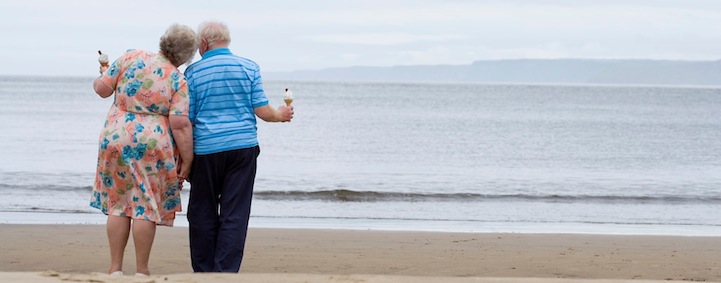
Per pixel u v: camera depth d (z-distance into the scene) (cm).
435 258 1154
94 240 1252
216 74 806
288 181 2609
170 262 1052
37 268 1002
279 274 649
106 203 769
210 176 812
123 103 762
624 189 2538
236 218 816
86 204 1873
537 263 1123
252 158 827
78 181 2383
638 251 1265
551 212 1939
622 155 3988
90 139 4231
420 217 1802
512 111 9831
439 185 2562
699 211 2014
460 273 1029
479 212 1912
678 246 1329
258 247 1226
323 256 1152
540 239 1380
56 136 4403
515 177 2880
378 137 4988
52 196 2023
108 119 764
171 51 778
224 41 826
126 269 979
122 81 761
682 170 3266
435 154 3869
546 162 3550
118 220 763
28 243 1206
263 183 2525
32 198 1977
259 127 5759
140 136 753
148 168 761
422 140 4800
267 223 1634
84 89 16200
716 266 1131
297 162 3356
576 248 1284
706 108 12225
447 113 8912
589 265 1116
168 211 790
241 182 819
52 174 2578
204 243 823
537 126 6581
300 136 4934
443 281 629
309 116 7725
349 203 2038
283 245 1253
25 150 3541
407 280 629
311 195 2148
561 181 2759
